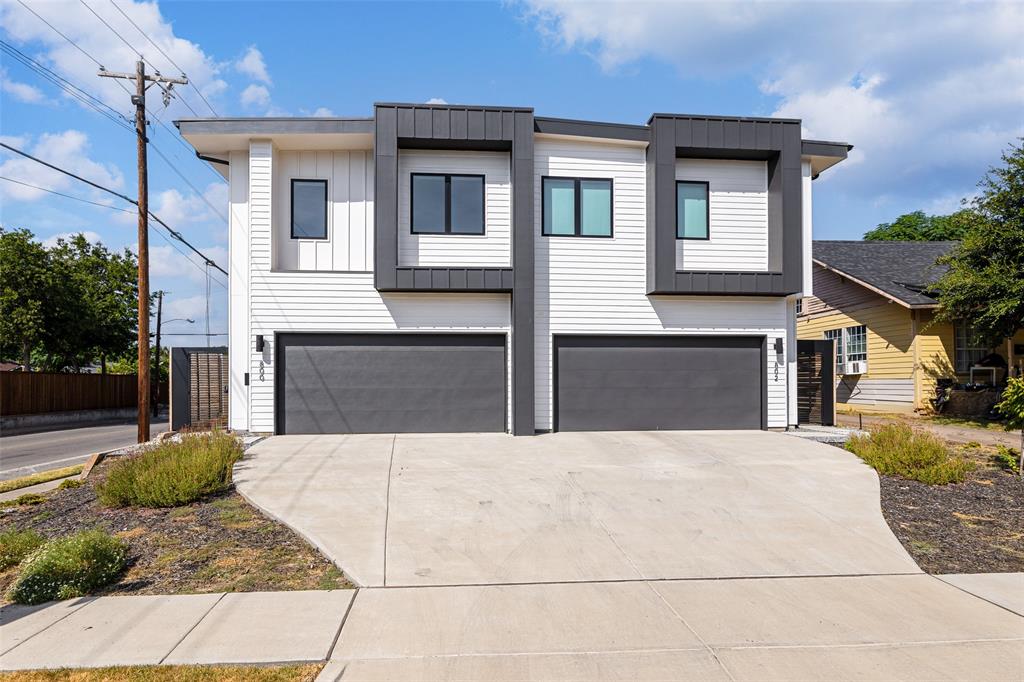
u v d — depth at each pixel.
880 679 3.83
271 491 8.00
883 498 8.22
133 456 8.84
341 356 12.70
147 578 5.44
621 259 13.30
